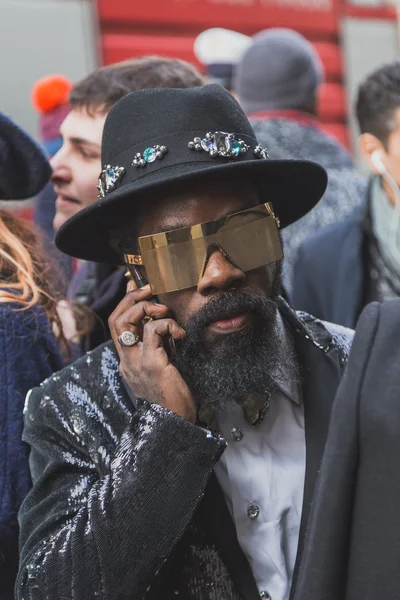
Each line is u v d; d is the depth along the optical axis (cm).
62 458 258
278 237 264
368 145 430
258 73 538
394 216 421
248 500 261
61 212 397
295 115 540
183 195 255
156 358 252
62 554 237
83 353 345
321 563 198
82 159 385
